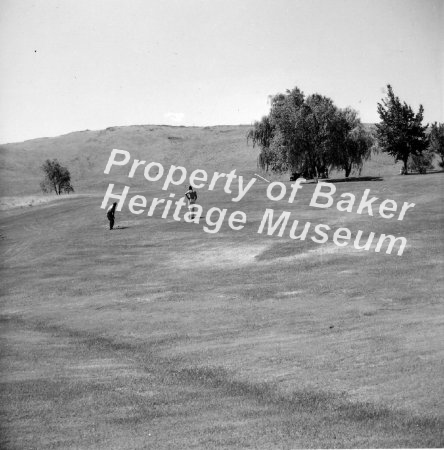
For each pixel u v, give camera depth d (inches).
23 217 2290.8
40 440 427.8
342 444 406.9
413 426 427.8
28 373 590.9
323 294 900.0
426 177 2154.3
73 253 1435.8
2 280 1200.8
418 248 1160.8
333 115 2524.6
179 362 624.7
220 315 833.5
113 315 885.8
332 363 577.0
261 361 605.3
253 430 438.9
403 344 614.9
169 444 414.0
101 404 503.5
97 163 7800.2
